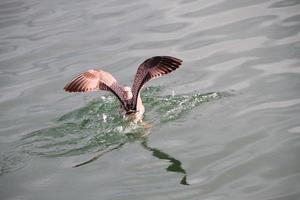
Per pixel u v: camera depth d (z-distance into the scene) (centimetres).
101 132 1284
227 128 1229
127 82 1526
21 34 1977
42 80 1628
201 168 1102
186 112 1320
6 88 1611
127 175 1108
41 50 1827
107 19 1984
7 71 1719
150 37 1794
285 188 1012
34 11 2197
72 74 1627
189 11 1948
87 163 1170
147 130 1262
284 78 1416
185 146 1180
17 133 1341
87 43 1820
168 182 1067
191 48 1678
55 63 1723
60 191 1090
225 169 1088
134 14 1994
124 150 1199
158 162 1135
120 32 1862
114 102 1443
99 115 1374
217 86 1434
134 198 1031
